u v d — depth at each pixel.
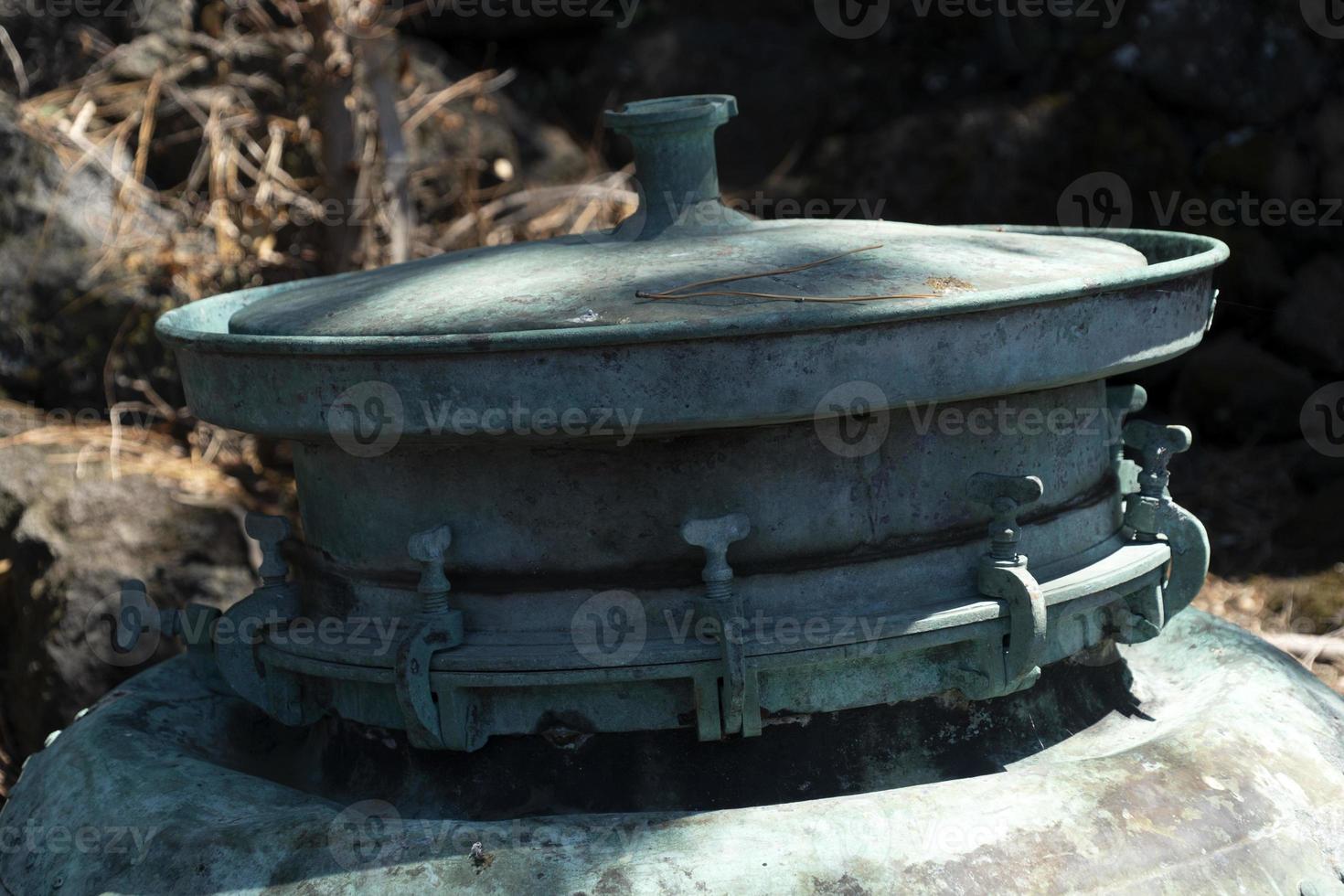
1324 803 1.81
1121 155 4.41
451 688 1.74
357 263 3.81
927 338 1.58
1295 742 1.89
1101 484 2.01
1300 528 3.94
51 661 3.25
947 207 4.45
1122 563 1.89
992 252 1.92
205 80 4.28
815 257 1.84
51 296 3.86
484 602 1.79
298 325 1.86
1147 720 2.01
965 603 1.75
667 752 1.78
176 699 2.28
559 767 1.80
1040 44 4.59
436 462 1.79
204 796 1.90
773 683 1.75
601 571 1.76
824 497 1.74
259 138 4.24
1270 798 1.76
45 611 3.30
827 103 4.69
